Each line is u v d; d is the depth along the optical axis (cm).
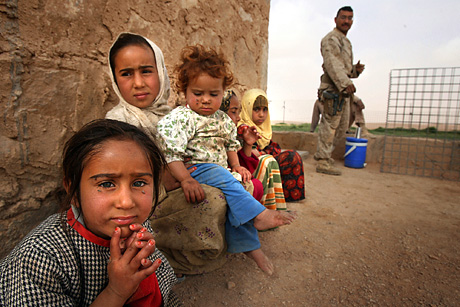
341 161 611
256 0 408
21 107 153
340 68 436
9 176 152
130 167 89
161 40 252
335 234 262
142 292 107
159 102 192
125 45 170
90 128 94
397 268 210
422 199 371
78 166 89
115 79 181
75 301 97
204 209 171
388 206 340
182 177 169
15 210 156
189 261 185
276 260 217
